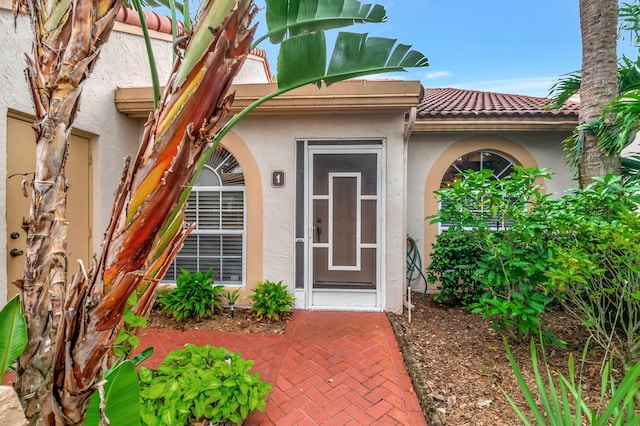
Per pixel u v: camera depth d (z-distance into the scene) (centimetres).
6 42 330
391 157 507
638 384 177
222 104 131
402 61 226
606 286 352
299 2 211
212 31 123
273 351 387
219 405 229
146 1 331
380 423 265
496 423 257
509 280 373
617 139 404
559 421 187
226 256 554
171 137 121
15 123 347
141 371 245
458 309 542
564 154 607
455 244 541
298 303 529
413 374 323
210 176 554
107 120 482
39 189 130
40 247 130
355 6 219
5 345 125
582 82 455
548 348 384
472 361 358
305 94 470
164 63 577
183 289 487
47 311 130
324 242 530
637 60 405
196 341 414
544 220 354
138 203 121
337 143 521
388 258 512
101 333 122
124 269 122
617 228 287
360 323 470
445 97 876
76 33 131
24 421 116
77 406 125
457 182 387
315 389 310
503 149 624
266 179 529
